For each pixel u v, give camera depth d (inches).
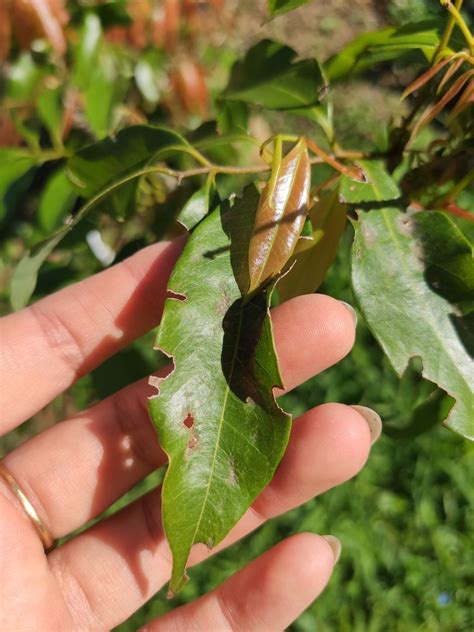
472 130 4.0
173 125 7.3
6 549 4.6
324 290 10.4
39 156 6.1
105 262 6.6
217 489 3.4
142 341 9.4
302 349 4.3
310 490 4.6
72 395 10.4
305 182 3.5
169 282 3.5
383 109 14.1
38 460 4.9
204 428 3.4
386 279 3.6
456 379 3.4
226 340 3.5
